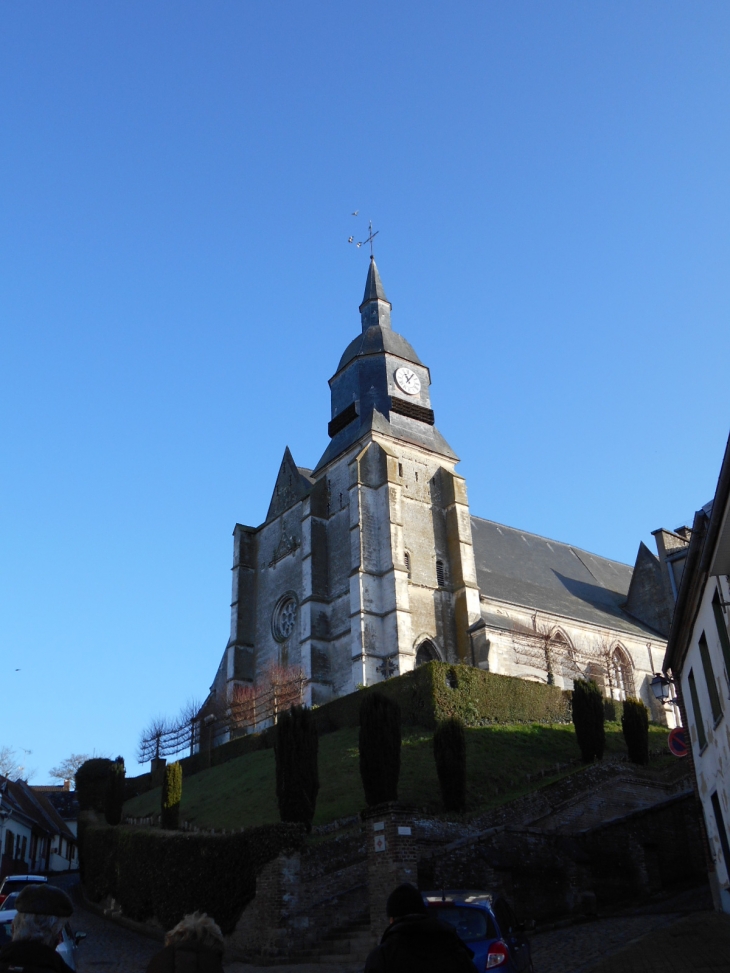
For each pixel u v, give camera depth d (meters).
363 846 27.44
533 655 63.84
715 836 23.81
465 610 64.12
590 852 28.56
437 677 47.28
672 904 26.56
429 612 64.12
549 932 24.27
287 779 28.91
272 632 69.94
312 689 61.38
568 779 33.81
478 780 38.41
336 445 71.81
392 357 74.12
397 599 61.69
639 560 79.62
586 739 40.34
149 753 67.81
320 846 26.58
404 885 7.91
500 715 48.59
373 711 28.39
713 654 21.50
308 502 68.38
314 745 29.75
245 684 70.25
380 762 27.75
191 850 29.75
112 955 26.72
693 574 21.44
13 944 6.30
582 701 40.97
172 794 38.09
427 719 46.44
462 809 32.72
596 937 22.16
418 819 28.80
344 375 75.62
